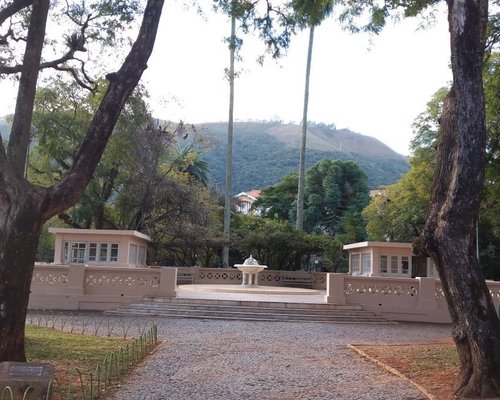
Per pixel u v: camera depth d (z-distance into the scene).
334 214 50.50
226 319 16.67
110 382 7.36
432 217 7.63
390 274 26.78
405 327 16.64
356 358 10.02
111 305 18.33
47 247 36.88
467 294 7.11
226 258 33.66
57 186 7.09
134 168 30.19
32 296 18.17
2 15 8.93
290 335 13.34
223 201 47.06
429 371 8.62
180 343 11.29
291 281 32.25
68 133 24.70
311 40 37.53
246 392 7.11
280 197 54.47
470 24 7.54
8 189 6.72
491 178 19.84
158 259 36.50
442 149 7.88
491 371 6.88
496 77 17.28
